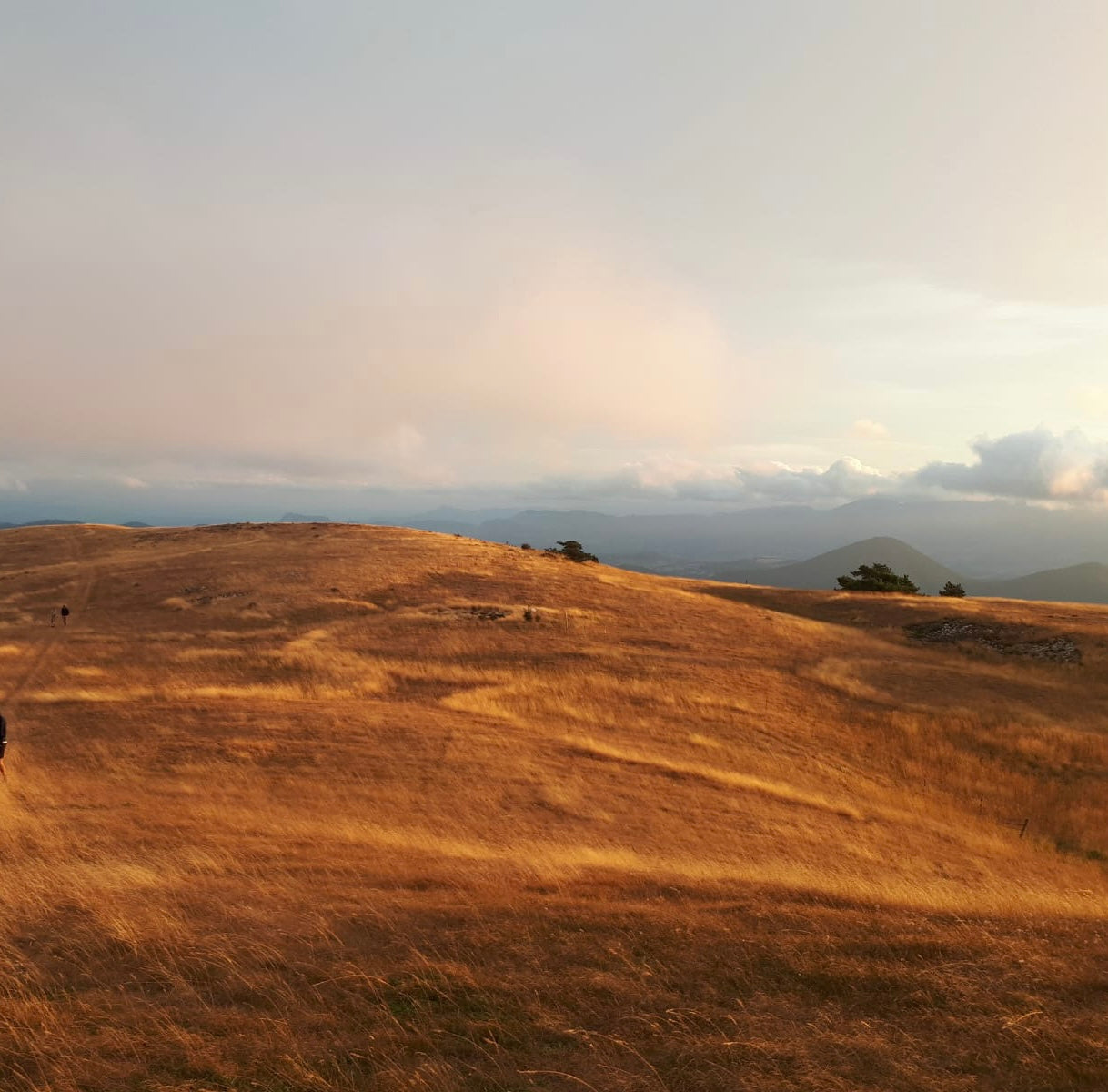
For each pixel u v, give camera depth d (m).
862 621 47.28
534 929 7.23
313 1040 5.13
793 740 25.61
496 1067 4.88
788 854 14.49
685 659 34.97
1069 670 35.25
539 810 15.95
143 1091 4.46
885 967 6.49
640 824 15.59
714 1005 5.81
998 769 24.84
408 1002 5.73
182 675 29.59
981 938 7.36
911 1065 4.98
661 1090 4.64
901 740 26.78
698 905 8.49
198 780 16.41
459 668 31.72
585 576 55.44
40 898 7.70
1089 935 7.80
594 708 26.86
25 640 37.00
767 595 57.47
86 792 14.77
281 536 73.12
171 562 59.47
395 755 19.14
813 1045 5.21
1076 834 20.77
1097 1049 5.19
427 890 8.77
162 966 6.19
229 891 8.37
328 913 7.66
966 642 40.47
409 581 50.44
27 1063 4.71
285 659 32.16
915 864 15.09
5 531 85.12
